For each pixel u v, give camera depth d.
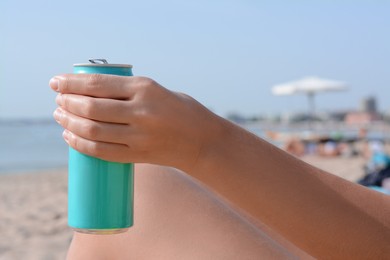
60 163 19.11
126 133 0.96
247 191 1.07
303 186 1.10
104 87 0.96
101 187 1.03
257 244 1.37
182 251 1.36
